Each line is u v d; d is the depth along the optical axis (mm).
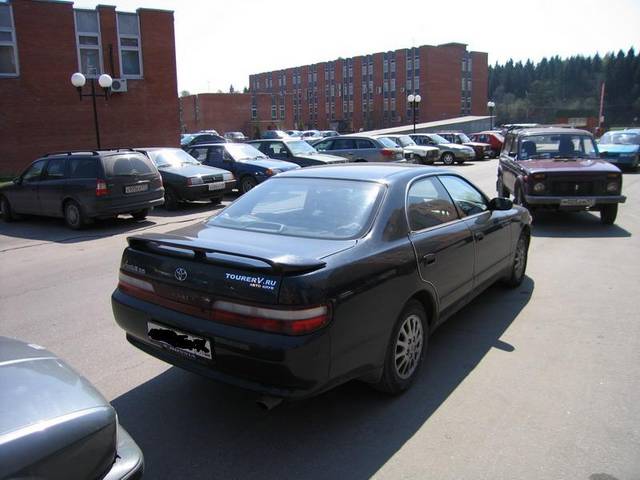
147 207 11250
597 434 3041
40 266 7613
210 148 15383
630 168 21000
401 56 78688
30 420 1826
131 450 2158
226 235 3549
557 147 10766
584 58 124062
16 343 2404
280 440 3076
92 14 23938
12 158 22812
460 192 4703
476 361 4051
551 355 4133
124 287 3547
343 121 89750
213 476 2756
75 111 24000
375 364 3230
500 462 2803
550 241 8539
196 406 3490
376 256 3250
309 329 2746
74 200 10602
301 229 3543
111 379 3895
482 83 82625
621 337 4469
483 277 4801
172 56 26266
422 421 3234
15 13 22219
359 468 2795
